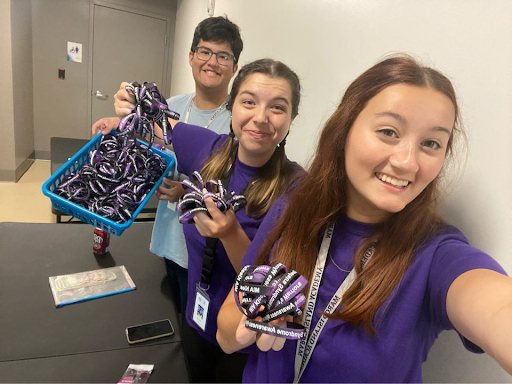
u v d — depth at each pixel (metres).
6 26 3.52
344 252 0.69
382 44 0.97
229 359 1.21
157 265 1.56
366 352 0.61
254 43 1.85
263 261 0.79
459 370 0.74
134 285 1.39
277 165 1.02
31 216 3.18
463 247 0.56
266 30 1.71
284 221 0.78
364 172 0.58
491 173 0.68
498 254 0.66
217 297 1.07
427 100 0.53
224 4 2.43
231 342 0.79
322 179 0.68
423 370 0.84
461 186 0.74
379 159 0.56
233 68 1.52
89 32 4.66
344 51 1.13
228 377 1.19
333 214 0.69
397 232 0.63
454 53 0.76
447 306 0.52
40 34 4.46
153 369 1.01
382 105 0.55
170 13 4.93
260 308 0.55
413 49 0.87
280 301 0.54
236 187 1.06
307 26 1.35
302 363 0.68
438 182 0.67
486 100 0.69
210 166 1.13
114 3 4.64
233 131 1.09
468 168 0.73
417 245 0.61
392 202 0.56
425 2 0.84
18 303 1.19
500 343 0.42
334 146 0.65
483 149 0.69
